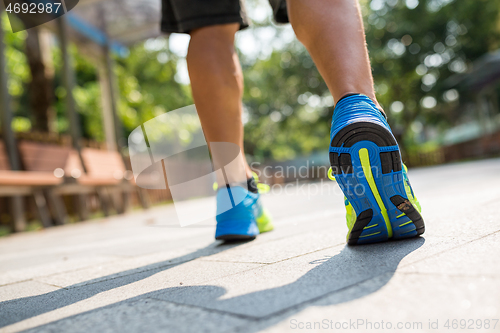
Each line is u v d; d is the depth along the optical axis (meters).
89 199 6.66
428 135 28.84
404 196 0.99
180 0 1.43
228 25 1.48
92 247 2.17
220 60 1.46
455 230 1.10
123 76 13.10
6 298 1.01
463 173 5.59
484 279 0.62
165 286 0.92
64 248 2.29
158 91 14.19
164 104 14.23
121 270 1.25
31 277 1.33
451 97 18.56
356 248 1.06
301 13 1.06
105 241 2.45
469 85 17.36
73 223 5.07
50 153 5.08
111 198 6.31
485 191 2.25
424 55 16.45
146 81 14.28
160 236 2.36
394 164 0.96
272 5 1.58
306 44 1.09
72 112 5.58
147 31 6.61
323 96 17.59
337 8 1.05
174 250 1.59
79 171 5.15
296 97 18.20
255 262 1.07
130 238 2.46
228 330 0.55
